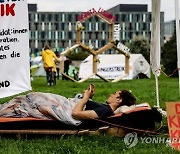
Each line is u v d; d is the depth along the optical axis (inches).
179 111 339.3
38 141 335.0
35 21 5600.4
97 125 354.6
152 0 473.1
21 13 367.6
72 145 320.8
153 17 476.4
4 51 367.2
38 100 356.8
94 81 1501.0
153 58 487.5
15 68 369.1
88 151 306.3
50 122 351.3
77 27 1408.7
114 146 322.3
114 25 1457.9
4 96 367.6
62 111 350.3
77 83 1317.7
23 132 346.6
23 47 369.7
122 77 1489.9
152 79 1752.0
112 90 964.0
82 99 354.9
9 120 347.3
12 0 365.7
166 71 1999.3
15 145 323.6
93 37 5447.8
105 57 1739.7
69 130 351.9
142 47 3922.2
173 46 2149.4
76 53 3828.7
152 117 354.6
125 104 362.9
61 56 1397.6
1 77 367.6
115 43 1456.7
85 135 349.7
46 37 5620.1
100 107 354.0
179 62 404.2
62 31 5634.8
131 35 5669.3
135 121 352.8
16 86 369.7
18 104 357.4
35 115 351.3
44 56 1151.6
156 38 478.9
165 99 733.9
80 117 349.4
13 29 367.6
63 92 892.6
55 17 5620.1
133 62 1815.9
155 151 312.2
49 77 1146.0
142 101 661.9
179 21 398.9
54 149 311.3
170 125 337.7
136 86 1160.2
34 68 2859.3
